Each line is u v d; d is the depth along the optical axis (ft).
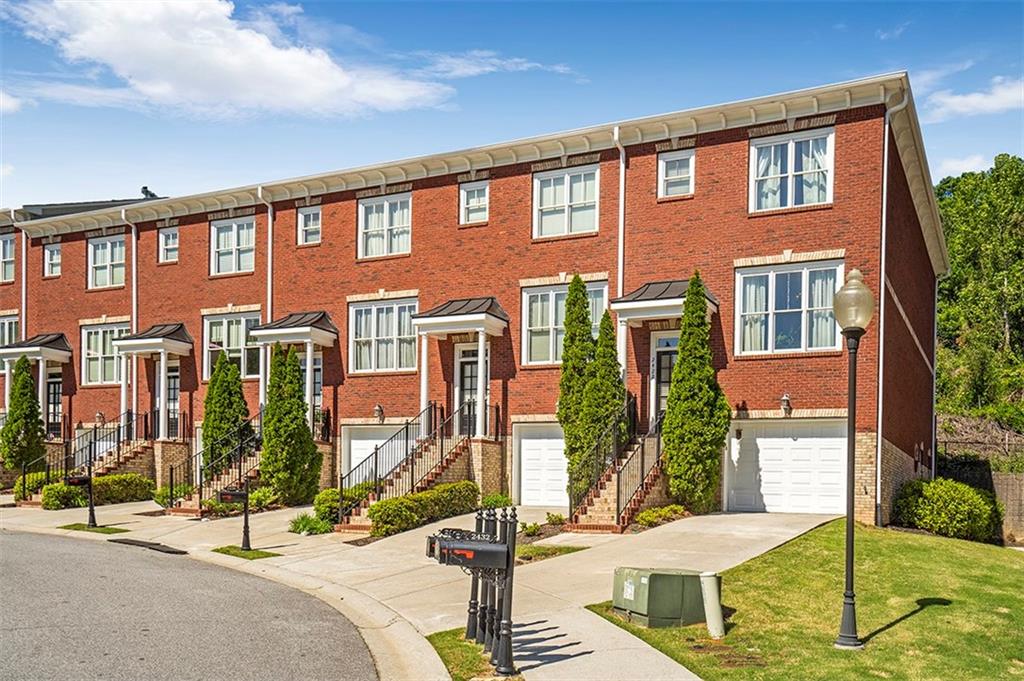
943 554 53.67
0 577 48.26
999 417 129.18
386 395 87.40
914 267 87.30
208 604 42.86
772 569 47.44
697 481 66.33
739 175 72.43
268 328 88.79
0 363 112.98
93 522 72.28
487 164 83.66
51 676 30.37
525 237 81.61
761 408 69.51
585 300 74.08
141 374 102.12
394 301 88.12
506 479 80.28
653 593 37.68
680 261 74.33
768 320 70.38
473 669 32.12
